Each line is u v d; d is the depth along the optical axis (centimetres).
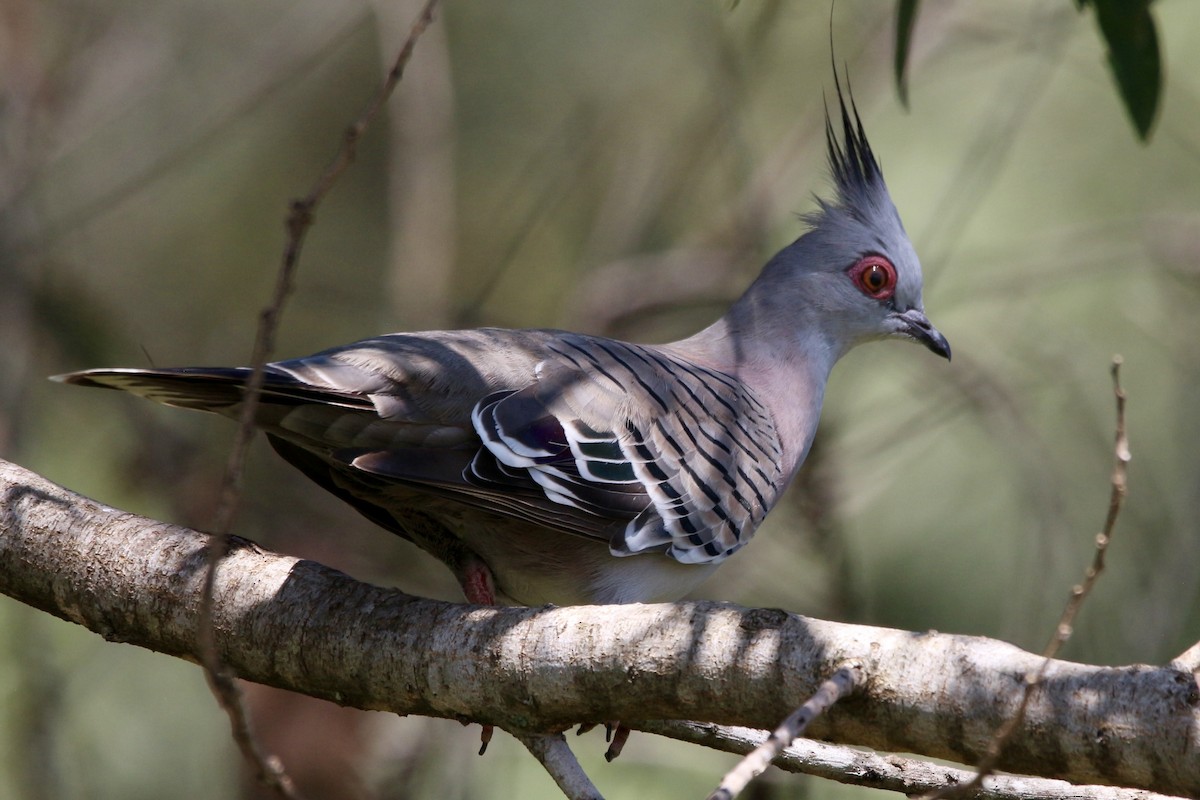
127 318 1497
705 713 519
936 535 1255
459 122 1534
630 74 1518
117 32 1423
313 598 602
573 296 1378
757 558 1245
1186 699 438
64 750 1195
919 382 1302
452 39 1531
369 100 1566
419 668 571
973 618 1228
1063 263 1327
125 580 632
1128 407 1298
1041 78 1295
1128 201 1388
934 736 476
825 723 494
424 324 1339
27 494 666
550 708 548
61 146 1402
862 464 1279
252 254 1546
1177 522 1161
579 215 1531
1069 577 1155
